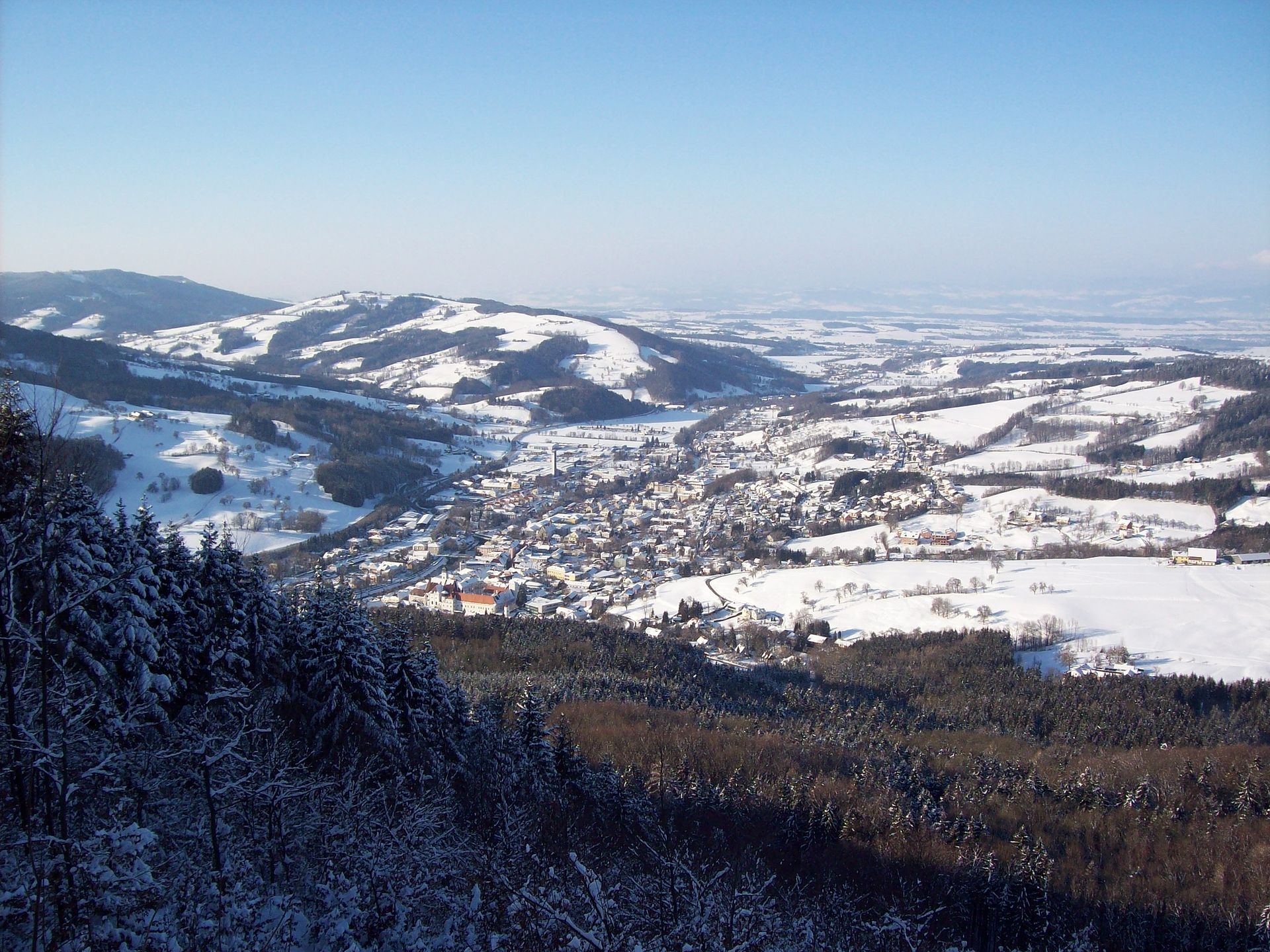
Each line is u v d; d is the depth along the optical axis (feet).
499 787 146.10
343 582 174.09
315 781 112.37
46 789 70.49
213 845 85.35
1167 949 166.61
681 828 171.01
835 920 131.44
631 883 92.02
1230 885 185.78
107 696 85.61
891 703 330.13
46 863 59.82
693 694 298.97
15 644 69.21
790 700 316.19
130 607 100.68
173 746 95.14
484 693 248.32
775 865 164.45
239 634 127.75
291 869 94.53
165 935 63.93
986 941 157.79
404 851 90.89
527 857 104.12
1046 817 211.82
